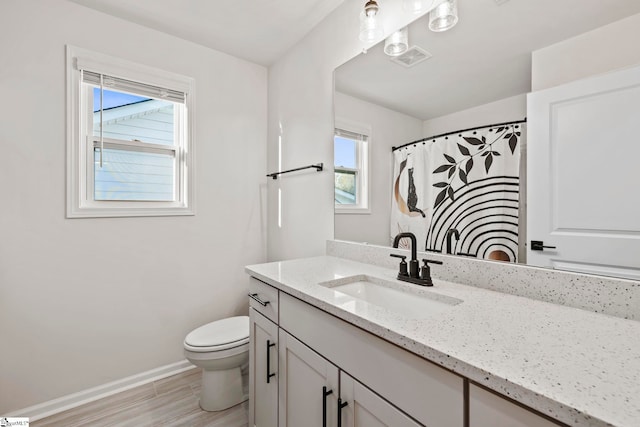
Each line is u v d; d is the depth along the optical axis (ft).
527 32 3.32
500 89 3.55
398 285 3.82
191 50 6.99
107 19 5.94
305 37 6.80
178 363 6.78
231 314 7.61
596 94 2.81
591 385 1.57
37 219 5.29
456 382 1.93
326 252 6.20
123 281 6.16
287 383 3.76
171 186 6.99
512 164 3.44
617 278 2.68
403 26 4.70
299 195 7.03
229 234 7.59
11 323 5.09
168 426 5.02
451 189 4.06
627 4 2.64
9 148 5.06
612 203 2.71
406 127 4.68
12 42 5.07
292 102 7.25
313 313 3.26
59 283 5.49
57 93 5.44
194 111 7.00
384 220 5.01
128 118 6.42
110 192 6.22
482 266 3.62
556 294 3.01
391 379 2.36
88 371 5.77
